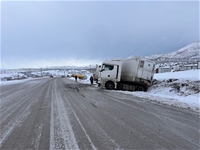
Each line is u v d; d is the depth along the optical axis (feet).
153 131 14.75
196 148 11.51
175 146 11.77
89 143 12.03
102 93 43.55
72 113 20.80
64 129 14.92
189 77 47.96
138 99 33.88
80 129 14.94
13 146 11.58
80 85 72.02
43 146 11.53
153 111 22.80
